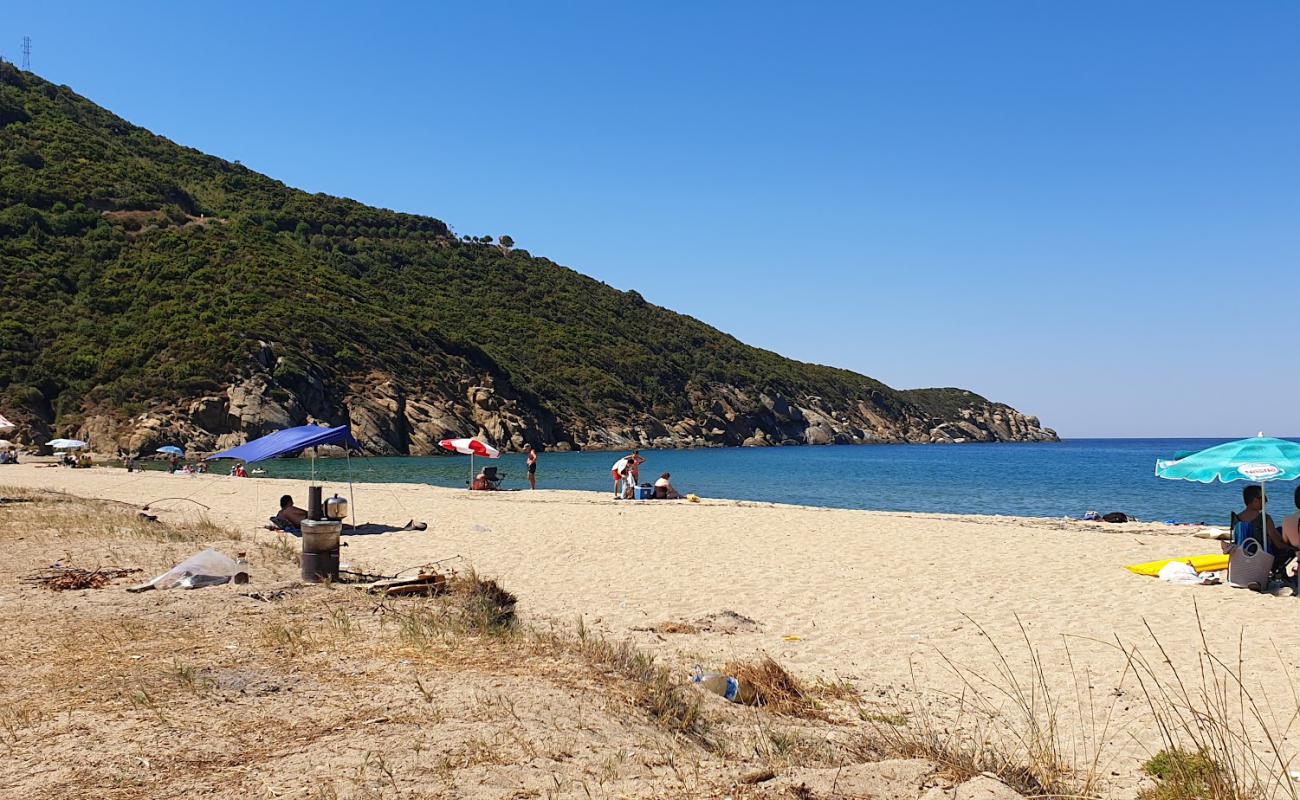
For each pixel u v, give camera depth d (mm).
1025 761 5461
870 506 34219
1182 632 9438
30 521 16266
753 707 6566
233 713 5215
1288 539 11695
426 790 4098
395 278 109750
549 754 4668
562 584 12320
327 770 4312
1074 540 16922
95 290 77125
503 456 76938
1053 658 8461
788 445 127125
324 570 10664
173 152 116625
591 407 100375
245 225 98500
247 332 73688
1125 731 6285
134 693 5598
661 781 4395
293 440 17328
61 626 7691
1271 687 7344
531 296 121375
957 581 12602
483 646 7172
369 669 6305
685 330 135750
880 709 6820
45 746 4617
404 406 78062
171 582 9977
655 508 23906
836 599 11336
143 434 62969
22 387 64688
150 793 4020
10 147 93938
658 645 8562
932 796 4160
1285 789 5016
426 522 20125
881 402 163000
